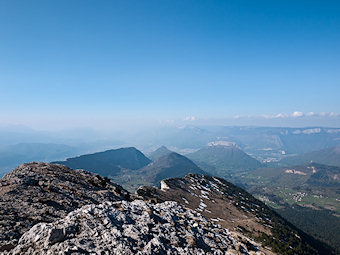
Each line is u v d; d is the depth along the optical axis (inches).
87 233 609.3
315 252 4522.6
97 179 1835.6
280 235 4372.5
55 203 957.8
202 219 1135.0
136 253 572.7
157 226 796.0
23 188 1021.8
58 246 511.8
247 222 4419.3
